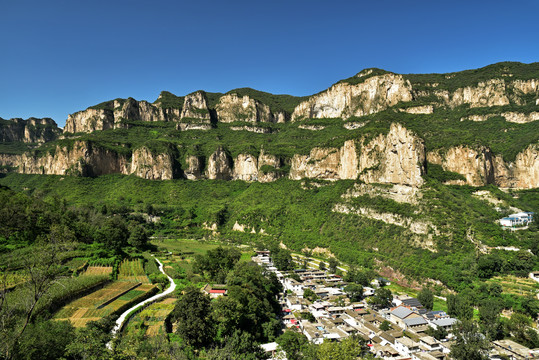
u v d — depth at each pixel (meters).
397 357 73.81
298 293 113.62
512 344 78.44
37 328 50.97
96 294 84.56
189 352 61.88
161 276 105.38
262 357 68.94
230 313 72.38
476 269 110.00
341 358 62.81
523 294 97.31
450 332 84.19
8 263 79.81
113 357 48.38
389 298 101.81
